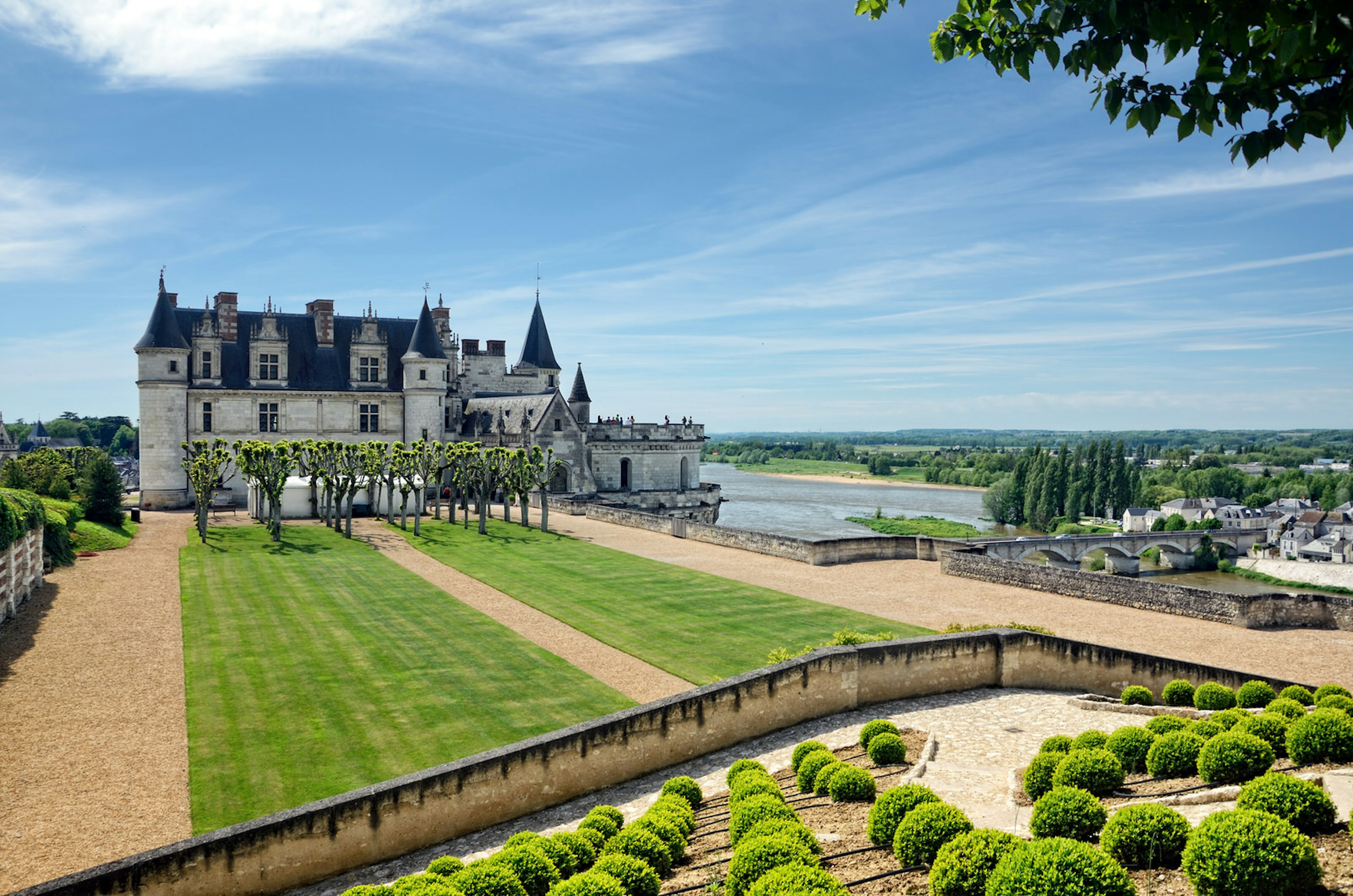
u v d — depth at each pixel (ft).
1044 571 142.61
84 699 86.99
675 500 309.63
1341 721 48.60
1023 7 34.30
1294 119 29.12
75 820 62.90
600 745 69.10
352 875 57.26
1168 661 92.99
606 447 305.53
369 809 58.23
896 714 83.46
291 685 94.07
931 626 118.83
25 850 58.44
